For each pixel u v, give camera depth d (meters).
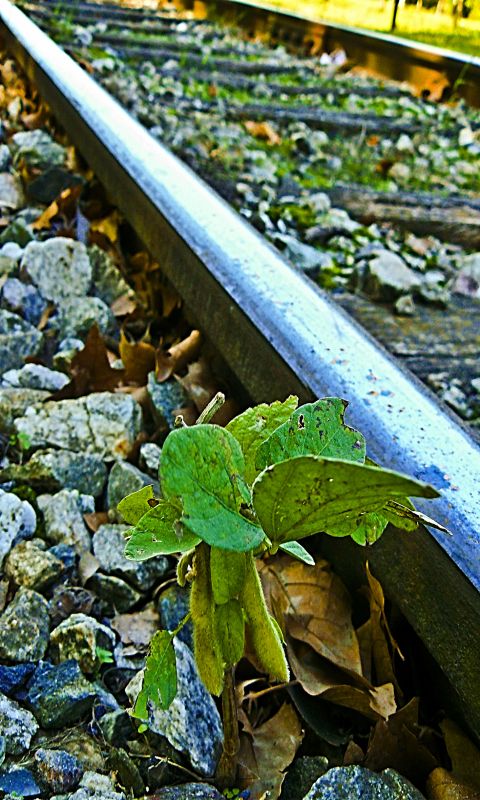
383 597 0.58
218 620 0.43
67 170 1.43
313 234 1.23
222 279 0.78
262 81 2.36
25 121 1.79
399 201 1.42
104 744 0.56
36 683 0.59
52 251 1.13
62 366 0.96
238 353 0.75
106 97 1.41
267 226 1.21
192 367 0.89
